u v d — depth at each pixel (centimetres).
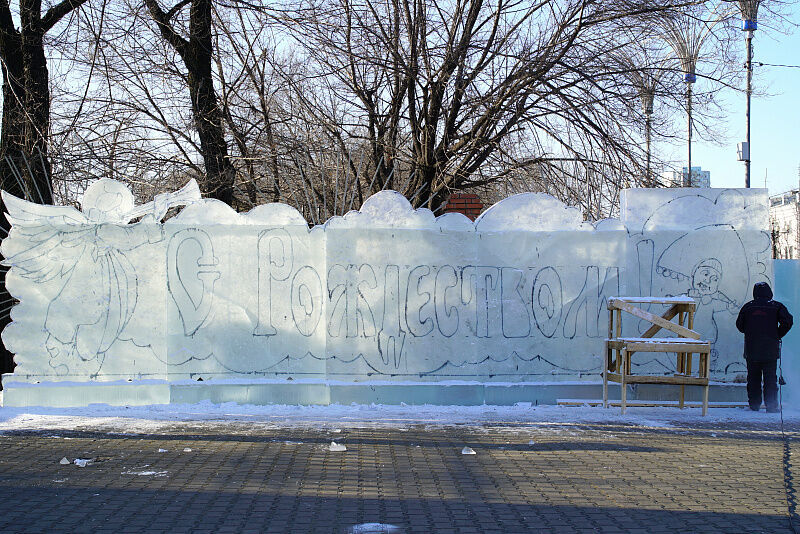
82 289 1096
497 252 1122
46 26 1438
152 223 1099
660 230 1138
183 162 1711
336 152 1575
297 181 1753
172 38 1619
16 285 1088
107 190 1104
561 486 701
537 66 1552
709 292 1140
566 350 1127
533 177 1634
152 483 699
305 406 1095
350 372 1105
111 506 629
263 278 1106
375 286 1108
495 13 1608
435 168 1666
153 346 1103
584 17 1542
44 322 1091
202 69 1652
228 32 1686
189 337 1101
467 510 625
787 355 1172
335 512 618
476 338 1116
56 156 1449
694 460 805
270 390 1098
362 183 1823
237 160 1734
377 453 823
